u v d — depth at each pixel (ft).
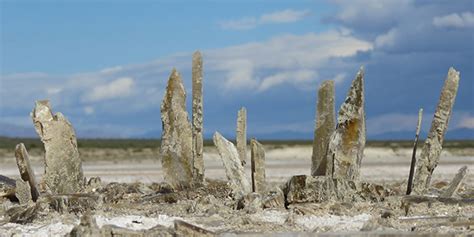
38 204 188.65
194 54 222.28
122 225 172.76
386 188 206.90
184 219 183.32
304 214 185.88
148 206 203.31
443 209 189.98
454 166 451.94
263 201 197.98
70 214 188.24
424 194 205.98
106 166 505.25
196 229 157.89
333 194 196.65
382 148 653.30
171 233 157.48
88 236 152.66
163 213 193.88
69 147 213.05
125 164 535.19
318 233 163.84
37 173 398.21
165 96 221.46
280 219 182.80
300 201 196.75
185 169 219.82
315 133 212.64
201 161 221.25
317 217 182.91
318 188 196.54
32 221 182.29
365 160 560.20
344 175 200.54
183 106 220.84
